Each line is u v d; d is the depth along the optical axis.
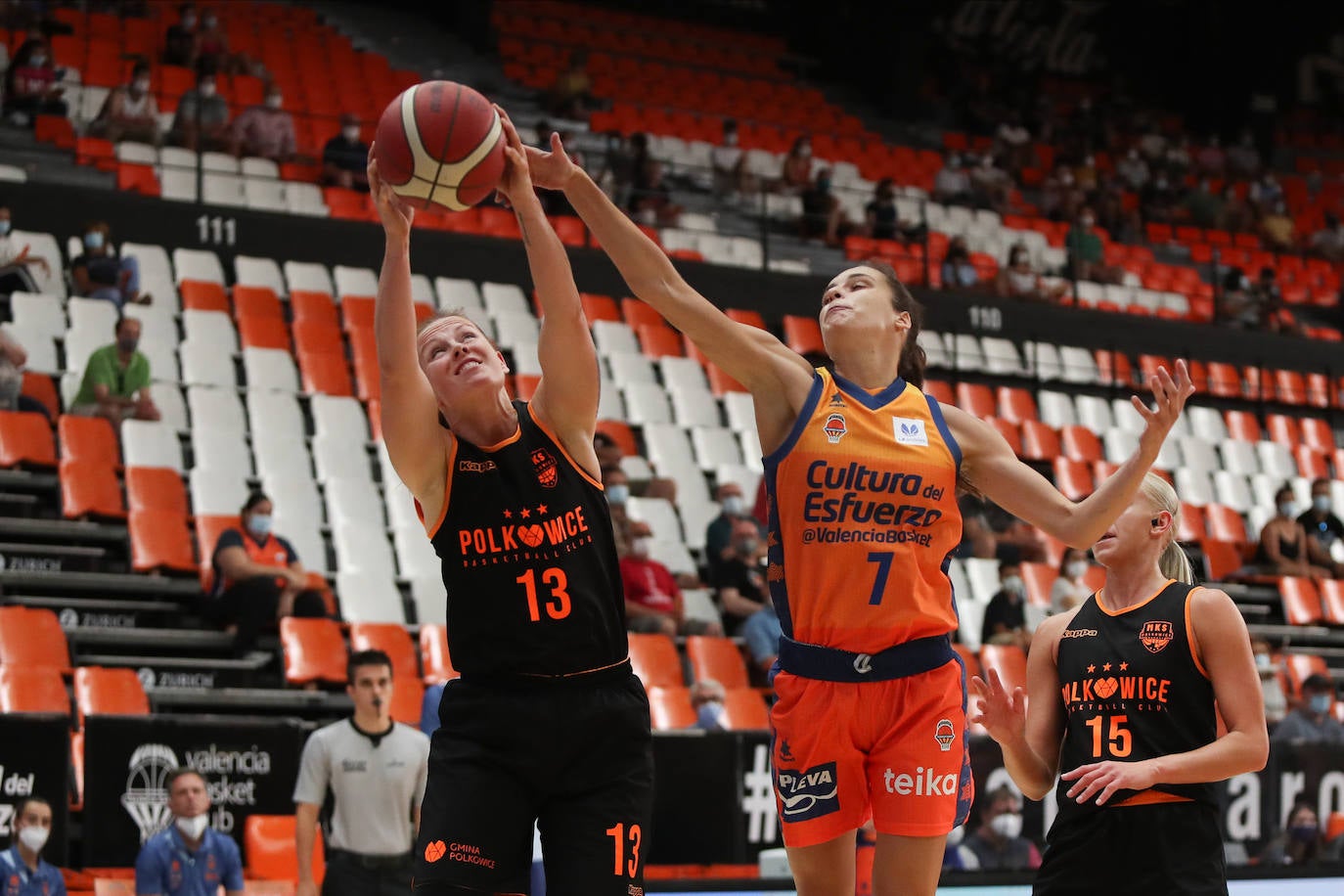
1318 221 27.89
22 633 10.10
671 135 22.59
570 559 3.62
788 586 3.83
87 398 12.48
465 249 16.66
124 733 7.93
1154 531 4.44
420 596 12.22
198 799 7.17
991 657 12.19
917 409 3.87
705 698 10.40
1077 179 24.98
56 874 7.21
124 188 15.87
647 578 12.18
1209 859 4.26
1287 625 15.49
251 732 8.19
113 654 10.82
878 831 3.74
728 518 12.95
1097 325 19.88
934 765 3.70
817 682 3.78
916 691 3.73
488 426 3.69
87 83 17.56
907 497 3.76
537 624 3.57
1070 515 3.80
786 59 26.78
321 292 15.40
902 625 3.72
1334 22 31.06
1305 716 11.36
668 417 15.56
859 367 3.92
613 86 23.59
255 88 18.62
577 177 3.76
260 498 11.14
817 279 18.30
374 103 20.25
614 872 3.52
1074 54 30.14
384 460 13.62
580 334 3.68
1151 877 4.25
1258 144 30.12
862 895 6.70
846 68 27.83
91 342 13.36
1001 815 8.17
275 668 10.98
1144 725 4.34
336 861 6.98
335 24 22.86
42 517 11.76
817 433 3.80
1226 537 17.12
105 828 7.82
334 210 16.80
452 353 3.65
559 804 3.60
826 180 20.30
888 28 27.11
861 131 25.45
